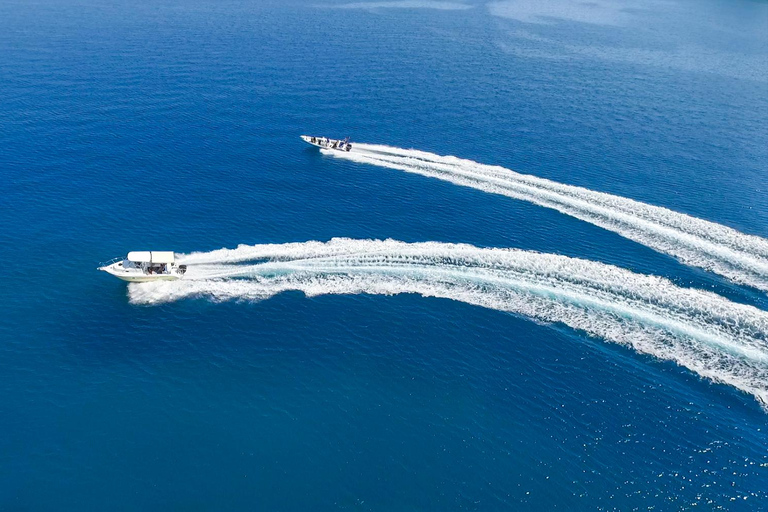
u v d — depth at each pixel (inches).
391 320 2933.1
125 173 4227.4
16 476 2148.1
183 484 2150.6
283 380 2593.5
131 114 5310.0
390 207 3941.9
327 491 2146.9
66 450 2247.8
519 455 2297.0
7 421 2345.0
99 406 2432.3
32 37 7810.0
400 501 2124.8
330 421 2412.6
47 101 5487.2
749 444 2342.5
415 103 6003.9
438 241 3538.4
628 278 3189.0
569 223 3782.0
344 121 5433.1
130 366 2628.0
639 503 2139.5
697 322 2878.9
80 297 3014.3
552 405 2502.5
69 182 4052.7
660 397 2534.5
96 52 7234.3
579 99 6353.3
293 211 3848.4
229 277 3186.5
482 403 2512.3
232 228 3627.0
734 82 7219.5
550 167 4596.5
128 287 3097.9
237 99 5856.3
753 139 5354.3
